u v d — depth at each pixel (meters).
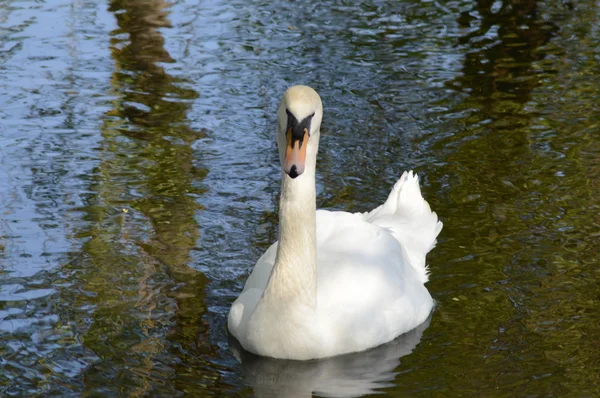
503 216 14.05
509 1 23.97
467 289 12.27
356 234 12.31
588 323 11.38
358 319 11.16
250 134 16.94
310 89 10.27
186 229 13.85
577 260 12.82
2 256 13.02
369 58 20.20
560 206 14.29
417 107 17.94
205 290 12.32
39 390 10.08
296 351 10.88
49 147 16.47
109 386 10.18
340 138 16.64
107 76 19.39
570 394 9.93
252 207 14.51
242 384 10.33
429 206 13.76
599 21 22.66
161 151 16.33
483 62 20.16
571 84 19.05
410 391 10.13
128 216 14.21
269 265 11.77
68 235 13.63
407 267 12.38
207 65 19.84
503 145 16.39
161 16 22.58
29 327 11.37
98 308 11.83
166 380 10.34
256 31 21.66
